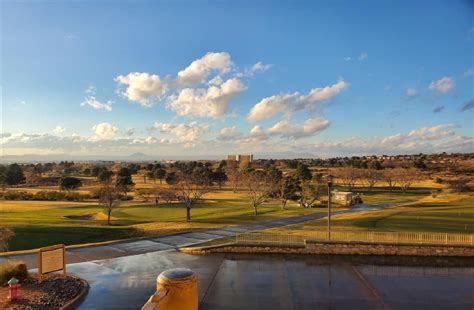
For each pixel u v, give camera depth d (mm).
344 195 60656
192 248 22797
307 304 13922
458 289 15609
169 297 3990
